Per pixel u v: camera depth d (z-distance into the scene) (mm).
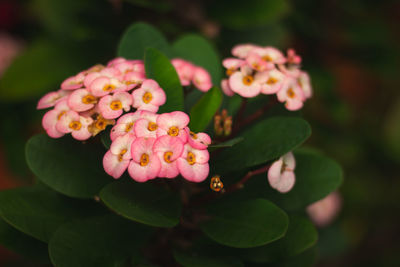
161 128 442
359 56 900
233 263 492
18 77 725
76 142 500
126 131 447
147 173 433
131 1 634
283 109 529
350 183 1025
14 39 927
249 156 485
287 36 831
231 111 535
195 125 489
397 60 886
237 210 491
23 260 953
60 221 495
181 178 492
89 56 736
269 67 493
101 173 501
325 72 839
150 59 478
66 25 734
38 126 947
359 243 1069
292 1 829
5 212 473
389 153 1069
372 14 912
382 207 1044
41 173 485
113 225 488
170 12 712
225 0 717
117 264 478
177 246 520
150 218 451
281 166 482
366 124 1151
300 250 487
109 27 709
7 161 872
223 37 757
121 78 477
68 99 463
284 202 517
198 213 502
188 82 502
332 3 842
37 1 742
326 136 977
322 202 713
